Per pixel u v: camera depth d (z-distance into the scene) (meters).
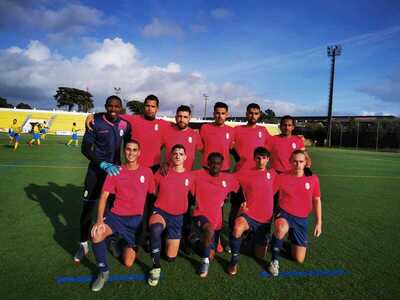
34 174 9.58
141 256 3.97
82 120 49.69
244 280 3.41
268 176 4.07
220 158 3.89
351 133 43.34
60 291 3.06
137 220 3.68
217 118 4.66
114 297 2.98
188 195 3.94
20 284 3.16
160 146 4.58
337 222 5.70
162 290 3.13
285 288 3.26
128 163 3.70
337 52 43.00
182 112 4.42
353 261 3.98
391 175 12.95
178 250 4.20
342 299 3.08
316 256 4.12
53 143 23.97
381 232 5.16
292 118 4.73
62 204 6.18
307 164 4.63
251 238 4.08
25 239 4.34
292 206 3.97
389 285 3.38
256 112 4.72
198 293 3.10
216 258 4.02
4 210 5.67
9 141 23.47
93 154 3.87
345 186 9.81
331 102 43.91
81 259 3.78
